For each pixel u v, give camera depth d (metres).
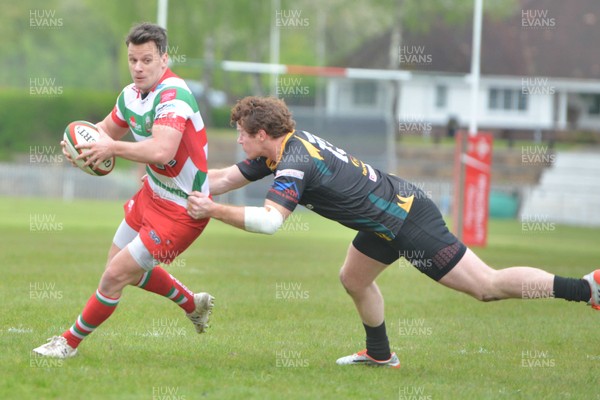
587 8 147.25
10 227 64.62
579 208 111.12
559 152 120.25
